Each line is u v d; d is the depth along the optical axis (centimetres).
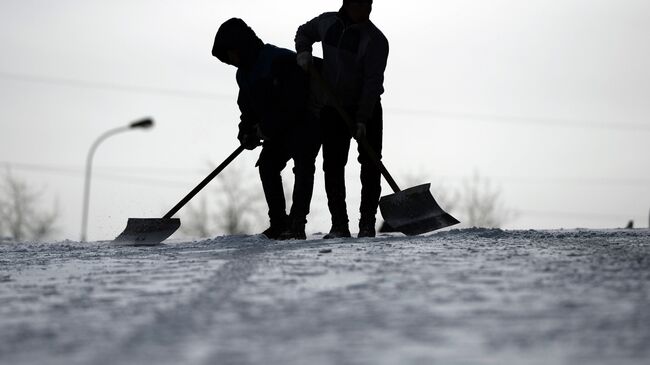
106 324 749
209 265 1134
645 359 594
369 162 1595
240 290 902
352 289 889
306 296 852
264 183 1686
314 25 1591
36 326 750
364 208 1614
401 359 594
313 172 1625
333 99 1546
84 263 1253
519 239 1436
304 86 1606
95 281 1021
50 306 852
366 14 1547
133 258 1303
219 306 812
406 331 684
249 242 1545
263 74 1606
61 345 670
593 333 671
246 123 1703
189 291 909
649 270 986
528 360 590
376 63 1541
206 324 730
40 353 644
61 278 1072
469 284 902
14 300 898
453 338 657
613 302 795
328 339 664
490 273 976
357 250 1262
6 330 736
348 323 719
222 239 1644
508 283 905
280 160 1688
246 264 1120
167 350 639
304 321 732
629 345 632
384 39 1553
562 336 661
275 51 1620
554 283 902
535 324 704
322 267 1063
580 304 785
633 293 839
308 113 1617
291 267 1070
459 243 1351
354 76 1555
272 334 686
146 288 944
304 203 1620
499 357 599
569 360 591
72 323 758
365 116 1546
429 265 1054
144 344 662
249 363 593
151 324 738
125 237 1709
